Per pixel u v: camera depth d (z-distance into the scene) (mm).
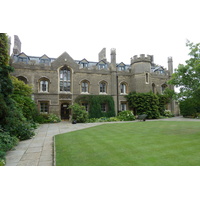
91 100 20734
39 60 23062
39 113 18500
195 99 8734
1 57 8805
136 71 22516
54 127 13586
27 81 18766
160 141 6871
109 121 18531
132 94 22156
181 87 9219
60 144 6926
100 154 5266
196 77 8633
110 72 22391
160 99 23359
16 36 22109
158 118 21297
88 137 8375
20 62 18688
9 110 8055
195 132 9062
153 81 24234
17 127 8523
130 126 12633
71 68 20641
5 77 8820
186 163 4230
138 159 4656
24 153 5883
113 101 21719
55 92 19688
